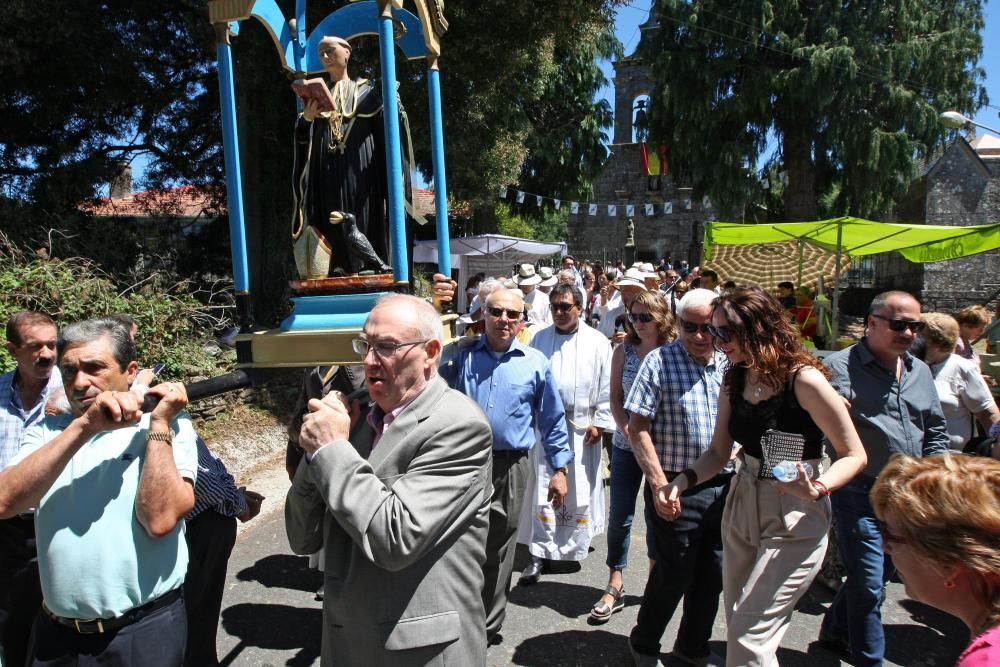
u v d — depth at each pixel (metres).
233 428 7.07
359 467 1.84
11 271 6.08
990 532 1.31
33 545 2.87
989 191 23.53
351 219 2.63
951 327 4.37
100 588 2.12
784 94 23.34
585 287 15.17
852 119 22.77
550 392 3.82
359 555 1.95
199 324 7.78
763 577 2.57
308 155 2.80
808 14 23.67
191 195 12.41
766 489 2.64
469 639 1.99
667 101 23.98
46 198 10.63
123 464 2.21
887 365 3.36
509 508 3.60
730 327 2.63
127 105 11.30
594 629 3.88
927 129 22.72
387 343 1.96
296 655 3.55
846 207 24.67
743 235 10.33
